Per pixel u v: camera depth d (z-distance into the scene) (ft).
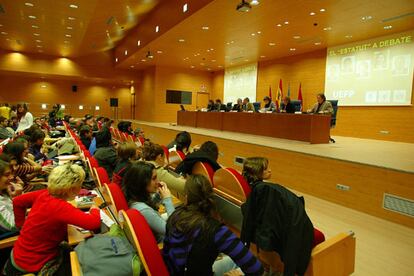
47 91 57.00
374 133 29.04
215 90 54.54
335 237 6.26
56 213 5.45
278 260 6.07
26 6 26.48
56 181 5.58
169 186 8.06
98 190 8.89
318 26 25.68
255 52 37.27
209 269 4.48
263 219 5.73
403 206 11.46
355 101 30.63
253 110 28.40
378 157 14.76
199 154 9.26
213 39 31.01
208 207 4.75
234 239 4.50
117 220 5.64
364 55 29.71
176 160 11.59
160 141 35.96
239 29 27.09
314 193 15.19
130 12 31.81
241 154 20.75
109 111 62.49
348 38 29.50
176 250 4.54
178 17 25.79
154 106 50.37
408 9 21.34
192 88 53.36
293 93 37.96
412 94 26.16
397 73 27.12
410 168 11.78
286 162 16.94
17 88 54.75
